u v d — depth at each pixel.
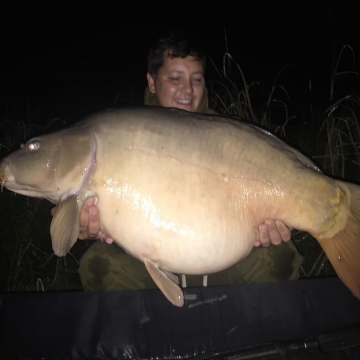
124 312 1.05
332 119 1.99
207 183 0.96
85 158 0.97
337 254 1.00
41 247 1.69
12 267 1.60
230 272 1.29
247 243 1.01
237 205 0.99
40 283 1.56
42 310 1.04
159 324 1.04
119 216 0.97
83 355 1.01
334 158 1.85
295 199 1.00
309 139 2.03
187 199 0.95
